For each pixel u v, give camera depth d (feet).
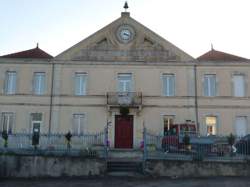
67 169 64.95
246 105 99.40
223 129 98.17
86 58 102.22
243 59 102.83
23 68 101.65
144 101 99.55
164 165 64.18
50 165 65.16
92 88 100.48
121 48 102.99
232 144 67.62
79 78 102.01
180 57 102.32
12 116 99.14
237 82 101.60
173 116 99.25
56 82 100.78
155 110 99.14
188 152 67.21
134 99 98.22
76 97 99.96
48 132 97.66
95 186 54.13
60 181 59.67
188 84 100.78
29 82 100.73
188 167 64.08
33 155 65.82
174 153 68.28
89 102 99.60
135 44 103.24
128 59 102.22
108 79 101.14
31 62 101.86
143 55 102.53
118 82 101.45
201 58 103.96
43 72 101.86
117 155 77.87
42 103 99.50
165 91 101.30
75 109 99.30
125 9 105.40
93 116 98.89
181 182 57.06
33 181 60.13
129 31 104.01
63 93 100.12
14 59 101.55
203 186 53.31
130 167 67.77
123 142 97.40
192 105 99.40
